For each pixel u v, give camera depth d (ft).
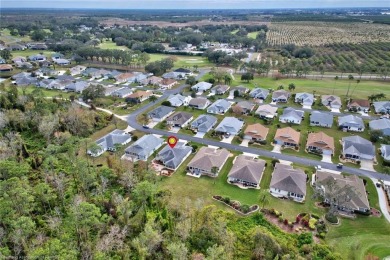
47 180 225.56
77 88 481.05
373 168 273.13
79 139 284.61
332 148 295.89
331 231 198.08
